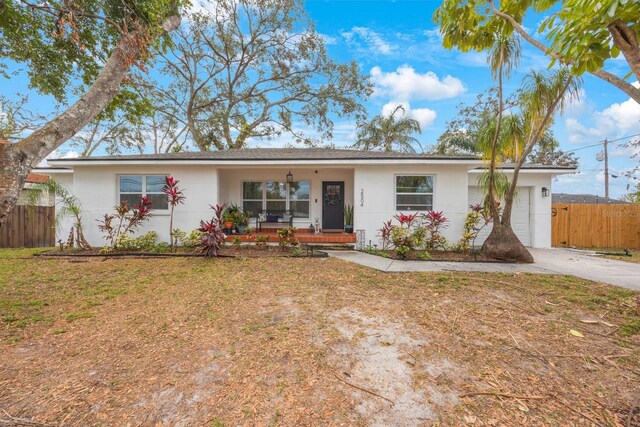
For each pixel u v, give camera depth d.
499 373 2.45
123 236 8.50
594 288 4.79
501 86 7.08
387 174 9.33
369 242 9.30
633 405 2.06
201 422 1.94
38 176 13.28
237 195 11.41
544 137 15.02
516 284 5.04
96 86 4.72
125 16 6.09
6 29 6.05
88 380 2.38
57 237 10.77
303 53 18.67
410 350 2.82
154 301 4.25
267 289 4.79
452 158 8.78
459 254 8.20
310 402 2.12
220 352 2.80
